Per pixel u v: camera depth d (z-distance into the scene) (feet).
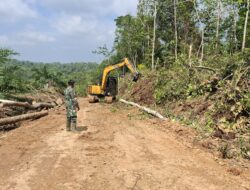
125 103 82.12
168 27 150.00
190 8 121.29
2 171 26.13
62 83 161.27
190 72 59.77
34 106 68.08
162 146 35.32
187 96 56.44
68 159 29.45
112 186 23.12
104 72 91.15
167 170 26.94
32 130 44.45
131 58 184.14
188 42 136.46
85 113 65.16
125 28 175.11
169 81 66.85
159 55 150.71
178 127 44.27
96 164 28.09
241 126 37.14
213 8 96.78
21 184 23.31
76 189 22.47
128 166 27.76
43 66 157.17
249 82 42.47
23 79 88.43
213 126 41.01
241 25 91.35
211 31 107.65
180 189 22.91
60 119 55.77
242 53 46.19
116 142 36.81
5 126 47.93
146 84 82.33
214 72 53.52
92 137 39.19
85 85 221.46
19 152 31.96
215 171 27.09
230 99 41.78
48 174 25.39
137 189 22.67
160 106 64.69
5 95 68.90
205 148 34.60
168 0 131.75
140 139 38.86
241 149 32.27
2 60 72.84
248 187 23.63
